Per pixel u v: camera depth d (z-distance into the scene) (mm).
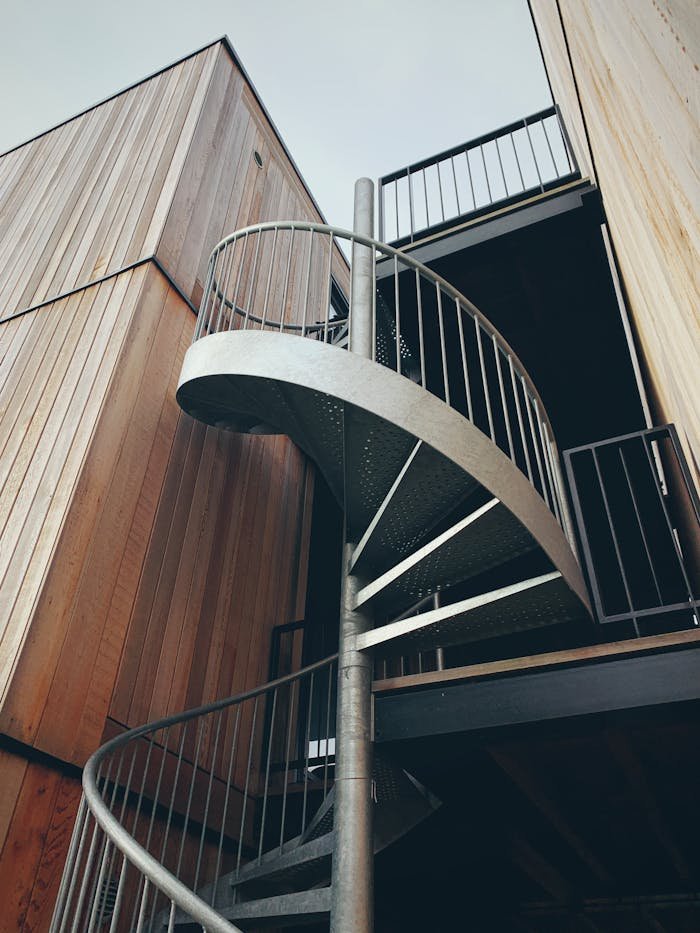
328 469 3250
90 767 2500
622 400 4766
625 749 2508
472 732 2514
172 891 1858
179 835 3352
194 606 3943
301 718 4680
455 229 4148
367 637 2906
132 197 4949
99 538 3389
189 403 3879
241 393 3352
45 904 2631
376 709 2723
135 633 3453
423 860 3609
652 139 1400
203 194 5062
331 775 4617
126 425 3762
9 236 5496
